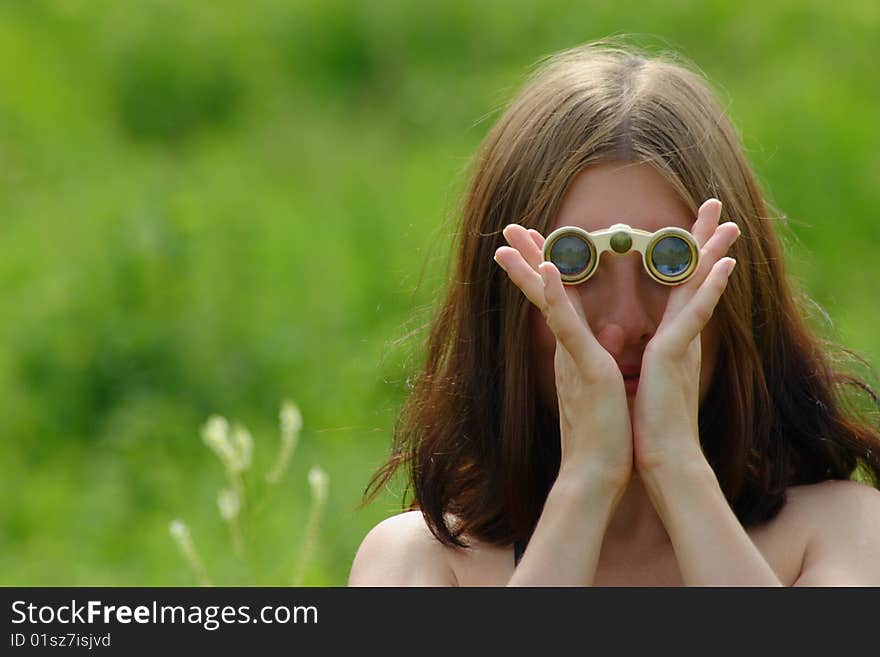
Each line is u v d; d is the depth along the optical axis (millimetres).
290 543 17219
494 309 8766
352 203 29312
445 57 38688
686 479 7723
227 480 19906
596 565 7984
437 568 8883
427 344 9633
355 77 39062
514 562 8727
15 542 19766
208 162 33562
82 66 39281
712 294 7797
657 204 8109
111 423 22359
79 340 24016
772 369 8797
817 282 25562
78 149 35219
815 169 28766
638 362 8164
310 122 36375
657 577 8547
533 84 8953
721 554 7578
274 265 25938
